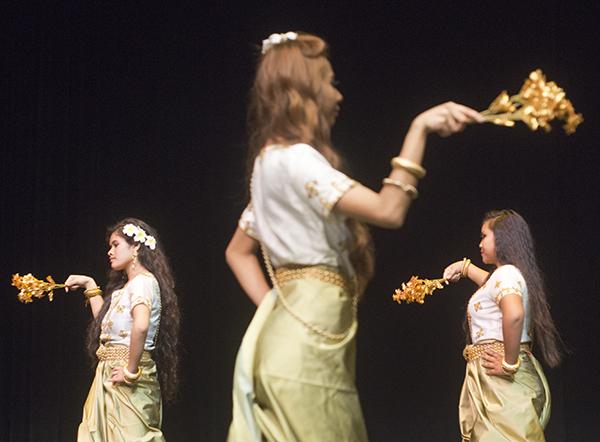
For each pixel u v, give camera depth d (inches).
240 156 554.3
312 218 132.4
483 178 544.7
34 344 546.3
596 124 529.0
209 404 556.7
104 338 339.6
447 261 547.5
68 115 553.0
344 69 546.9
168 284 354.3
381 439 551.5
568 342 528.4
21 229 547.8
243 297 559.8
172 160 558.9
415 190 127.1
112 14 556.7
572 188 532.7
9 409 541.6
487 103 535.8
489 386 292.5
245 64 553.9
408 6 545.6
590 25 528.1
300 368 130.9
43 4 550.6
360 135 545.3
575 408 526.0
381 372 555.8
